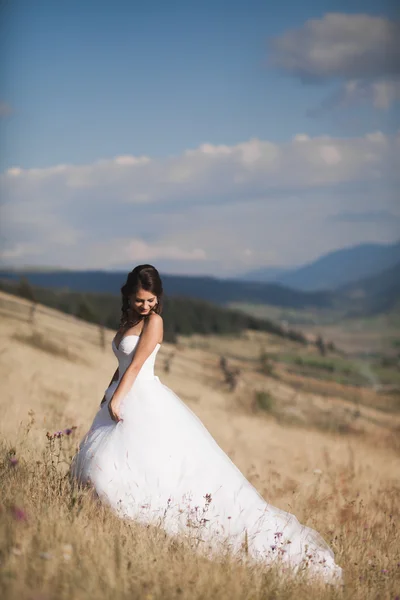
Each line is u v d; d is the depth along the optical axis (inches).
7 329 1173.7
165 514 199.5
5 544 150.2
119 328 219.9
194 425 219.8
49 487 204.4
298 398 1502.2
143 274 210.4
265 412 1162.0
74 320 2010.3
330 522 286.8
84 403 579.5
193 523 198.8
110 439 211.0
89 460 209.8
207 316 6692.9
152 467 207.2
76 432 350.6
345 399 2092.8
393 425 1339.8
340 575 197.2
